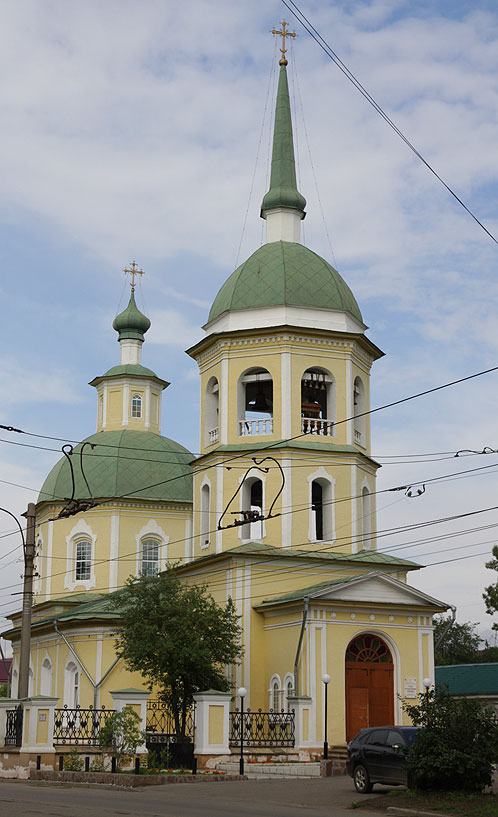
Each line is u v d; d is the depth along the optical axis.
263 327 43.75
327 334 44.00
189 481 58.34
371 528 44.97
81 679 47.34
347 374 44.31
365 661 39.28
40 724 33.69
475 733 25.97
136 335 63.44
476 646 82.69
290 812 23.08
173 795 27.19
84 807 22.53
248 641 41.06
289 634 39.62
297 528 42.50
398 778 27.12
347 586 38.84
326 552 42.69
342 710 38.06
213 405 46.03
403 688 39.31
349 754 28.91
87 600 54.88
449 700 26.70
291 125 49.19
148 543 56.94
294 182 48.38
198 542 44.91
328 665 38.28
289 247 46.44
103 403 62.38
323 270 45.66
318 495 44.41
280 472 42.62
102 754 33.38
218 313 45.47
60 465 58.75
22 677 36.31
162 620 39.53
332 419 44.06
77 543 56.75
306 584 42.41
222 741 34.81
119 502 56.47
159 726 42.47
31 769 33.03
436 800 24.69
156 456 58.50
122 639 41.97
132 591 41.00
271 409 46.50
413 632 40.06
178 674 38.31
